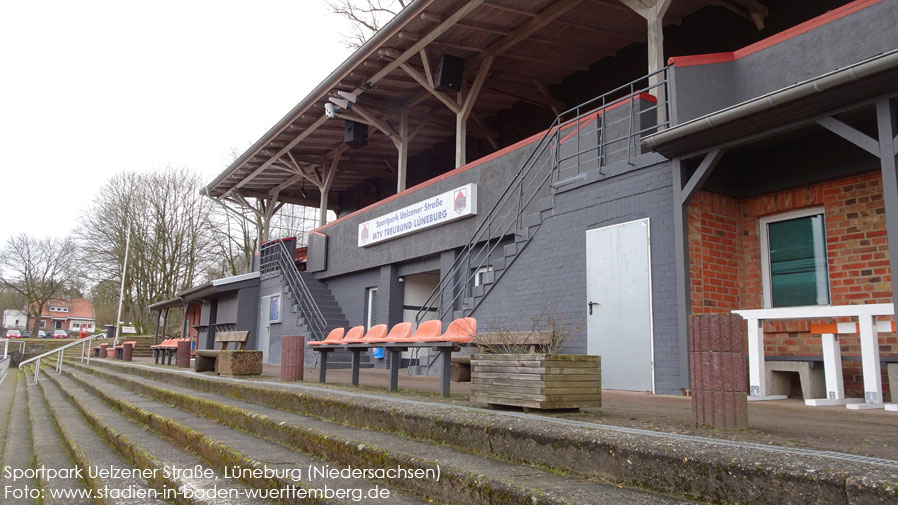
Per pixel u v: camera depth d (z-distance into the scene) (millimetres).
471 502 2822
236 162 21516
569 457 2984
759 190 7648
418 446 3701
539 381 4262
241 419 5566
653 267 7566
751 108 6090
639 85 14094
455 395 6004
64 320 101000
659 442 2766
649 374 7418
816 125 6602
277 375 9828
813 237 7344
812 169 7137
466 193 12234
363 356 15695
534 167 10664
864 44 6332
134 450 5191
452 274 12000
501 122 18359
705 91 7414
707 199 7598
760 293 7652
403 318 15000
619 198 8125
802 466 2238
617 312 7930
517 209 10930
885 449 2857
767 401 6254
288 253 19297
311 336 16078
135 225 40562
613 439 2854
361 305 16438
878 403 5371
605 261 8203
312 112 17469
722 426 3447
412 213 14047
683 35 13312
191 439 5164
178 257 40625
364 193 24953
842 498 2061
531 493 2527
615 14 12859
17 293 55375
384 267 15320
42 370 25688
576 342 8461
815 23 6754
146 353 34938
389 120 17938
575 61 15211
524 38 13344
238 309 20266
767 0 11797
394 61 14359
